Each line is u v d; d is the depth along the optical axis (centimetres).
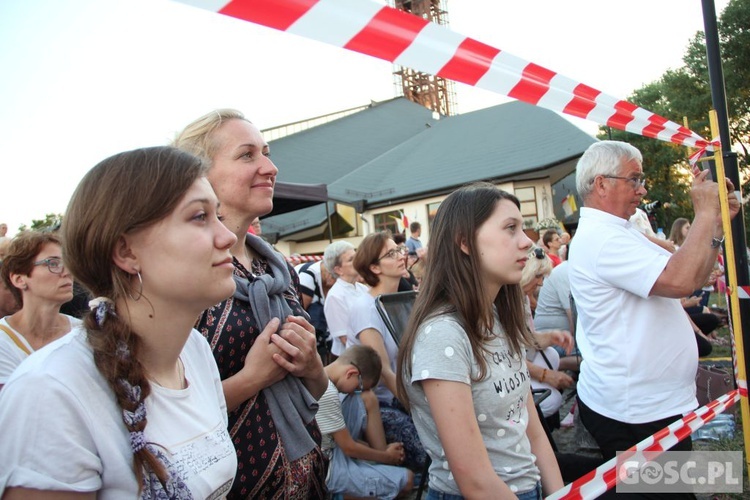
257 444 138
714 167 284
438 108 4006
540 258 349
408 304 342
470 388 140
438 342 141
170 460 92
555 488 170
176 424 97
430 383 139
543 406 329
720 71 261
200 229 96
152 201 90
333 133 3378
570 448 364
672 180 2422
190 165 97
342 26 81
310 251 2512
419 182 2367
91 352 89
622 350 213
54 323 233
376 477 285
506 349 158
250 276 154
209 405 109
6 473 77
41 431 78
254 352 137
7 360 218
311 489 150
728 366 493
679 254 198
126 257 93
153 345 97
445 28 100
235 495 135
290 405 145
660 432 191
